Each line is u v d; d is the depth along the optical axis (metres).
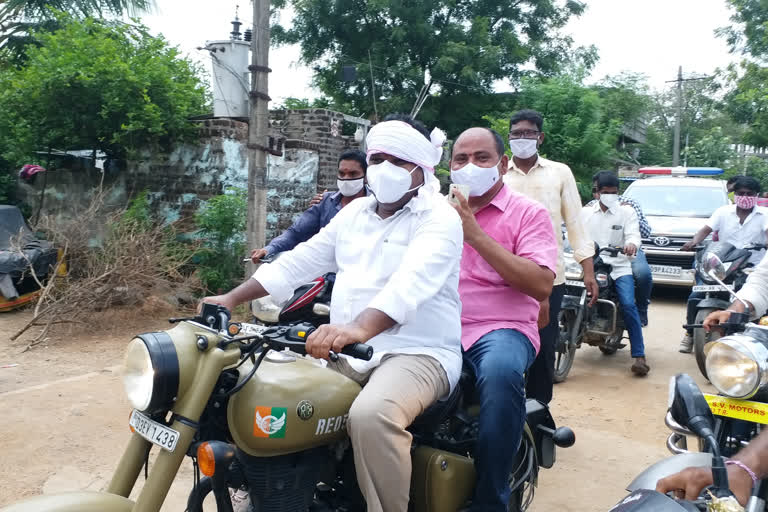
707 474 1.76
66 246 7.95
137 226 8.43
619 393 5.61
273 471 2.05
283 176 10.33
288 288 2.55
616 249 6.18
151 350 1.80
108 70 8.94
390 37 19.78
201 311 2.04
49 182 10.62
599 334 6.30
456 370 2.39
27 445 4.00
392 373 2.21
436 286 2.22
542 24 21.88
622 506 1.68
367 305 2.35
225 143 9.48
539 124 4.15
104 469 3.73
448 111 21.27
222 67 8.88
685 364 6.61
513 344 2.66
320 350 1.92
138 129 9.26
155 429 1.86
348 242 2.50
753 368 2.22
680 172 13.77
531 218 2.94
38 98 9.13
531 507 3.50
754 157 29.52
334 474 2.30
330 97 21.86
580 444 4.43
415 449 2.38
